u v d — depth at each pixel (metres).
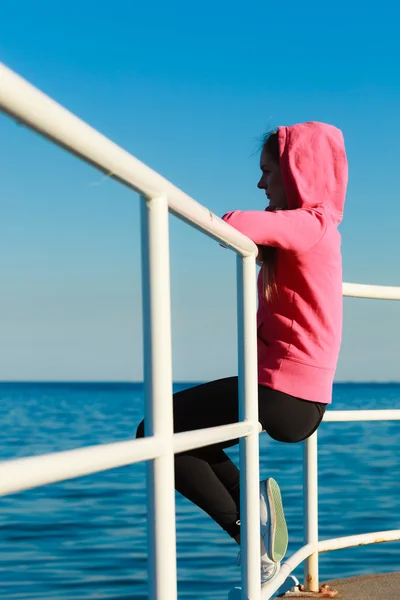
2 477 0.91
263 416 2.59
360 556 8.14
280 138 2.77
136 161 1.30
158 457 1.45
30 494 14.05
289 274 2.59
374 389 150.50
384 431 35.47
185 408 2.63
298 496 13.23
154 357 1.46
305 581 3.44
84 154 1.12
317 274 2.59
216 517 2.63
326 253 2.59
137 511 11.80
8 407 99.06
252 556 2.31
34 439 38.16
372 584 3.59
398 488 14.72
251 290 2.30
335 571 7.41
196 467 2.62
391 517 10.89
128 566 7.77
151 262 1.46
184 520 10.17
